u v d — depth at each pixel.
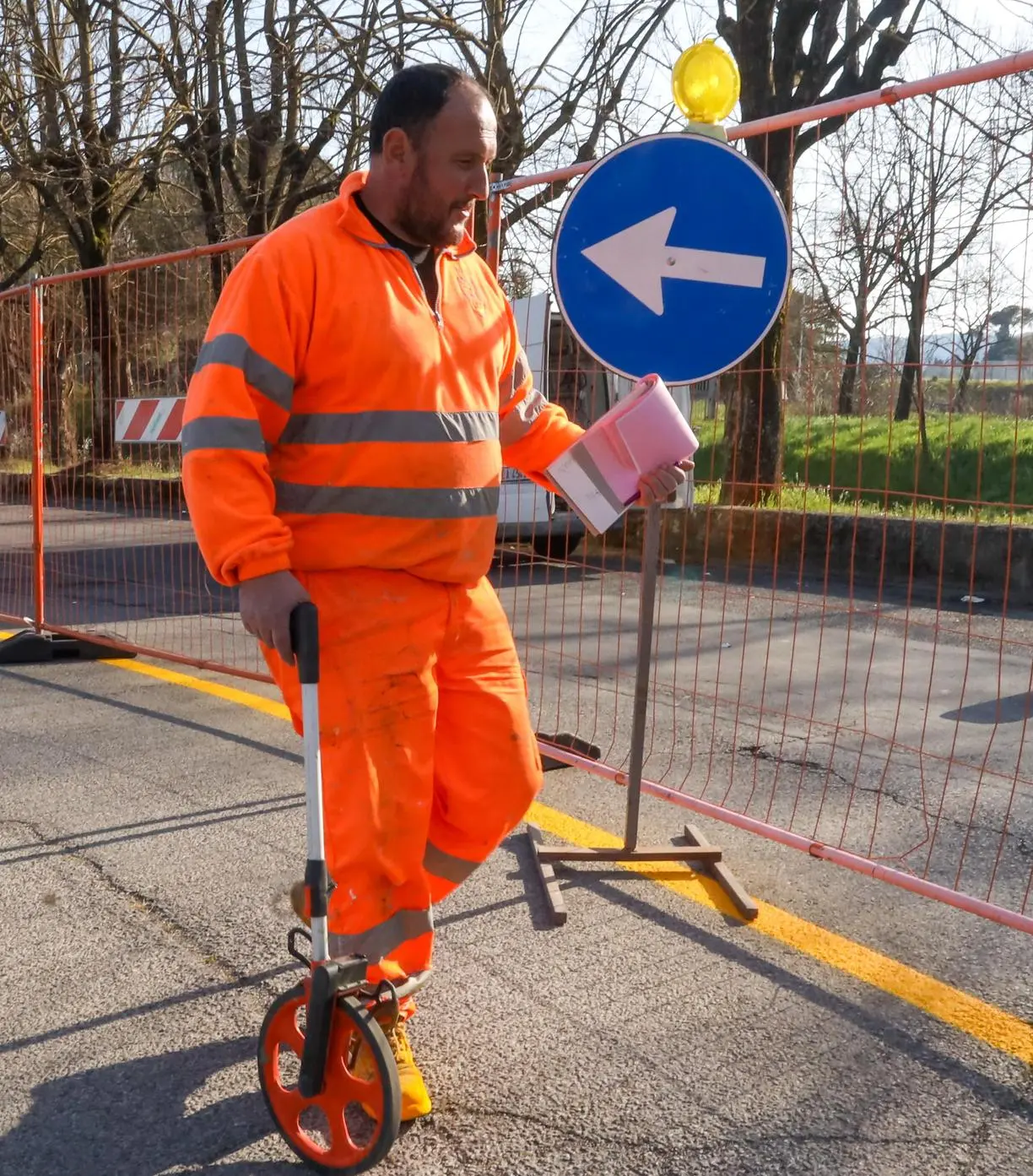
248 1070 2.60
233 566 2.22
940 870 3.73
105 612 8.38
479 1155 2.31
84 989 2.93
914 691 6.18
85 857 3.76
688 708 5.82
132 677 6.38
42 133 20.30
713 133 3.49
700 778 4.64
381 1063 2.11
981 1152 2.32
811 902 3.48
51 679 6.33
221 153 18.56
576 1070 2.59
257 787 4.45
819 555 10.42
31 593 9.10
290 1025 2.28
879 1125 2.41
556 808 4.27
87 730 5.26
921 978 3.01
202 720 5.43
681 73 3.54
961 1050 2.69
